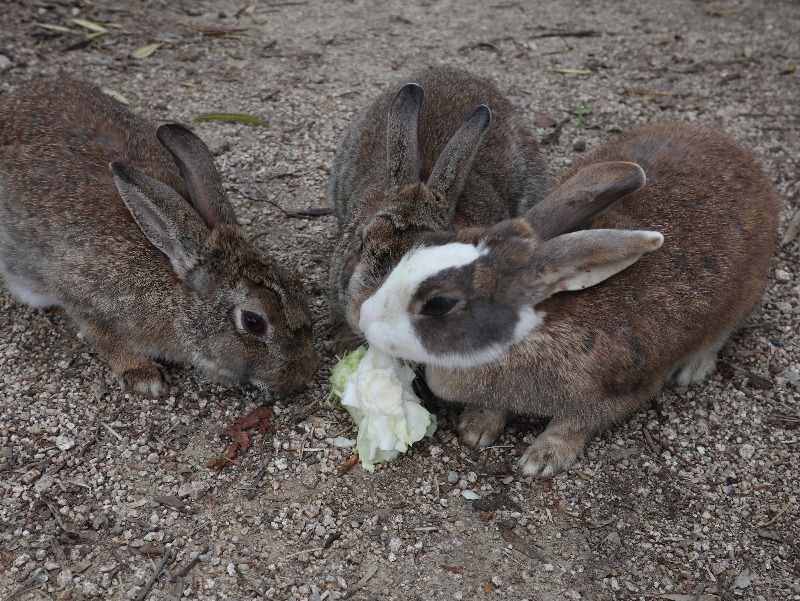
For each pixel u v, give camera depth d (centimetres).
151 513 53
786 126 92
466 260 51
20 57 92
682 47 109
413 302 52
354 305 55
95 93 69
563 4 122
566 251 51
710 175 60
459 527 53
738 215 59
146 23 104
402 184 60
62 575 49
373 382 55
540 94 96
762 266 62
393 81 95
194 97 90
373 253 55
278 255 72
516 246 52
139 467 55
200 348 60
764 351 67
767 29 116
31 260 62
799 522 55
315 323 67
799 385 64
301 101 91
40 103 65
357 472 56
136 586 49
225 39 102
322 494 55
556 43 108
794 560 53
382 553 52
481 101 73
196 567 50
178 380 62
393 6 117
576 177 54
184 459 56
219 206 61
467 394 56
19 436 56
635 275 55
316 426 59
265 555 51
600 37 111
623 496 56
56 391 60
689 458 59
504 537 53
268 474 56
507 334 53
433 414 60
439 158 59
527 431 60
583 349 54
